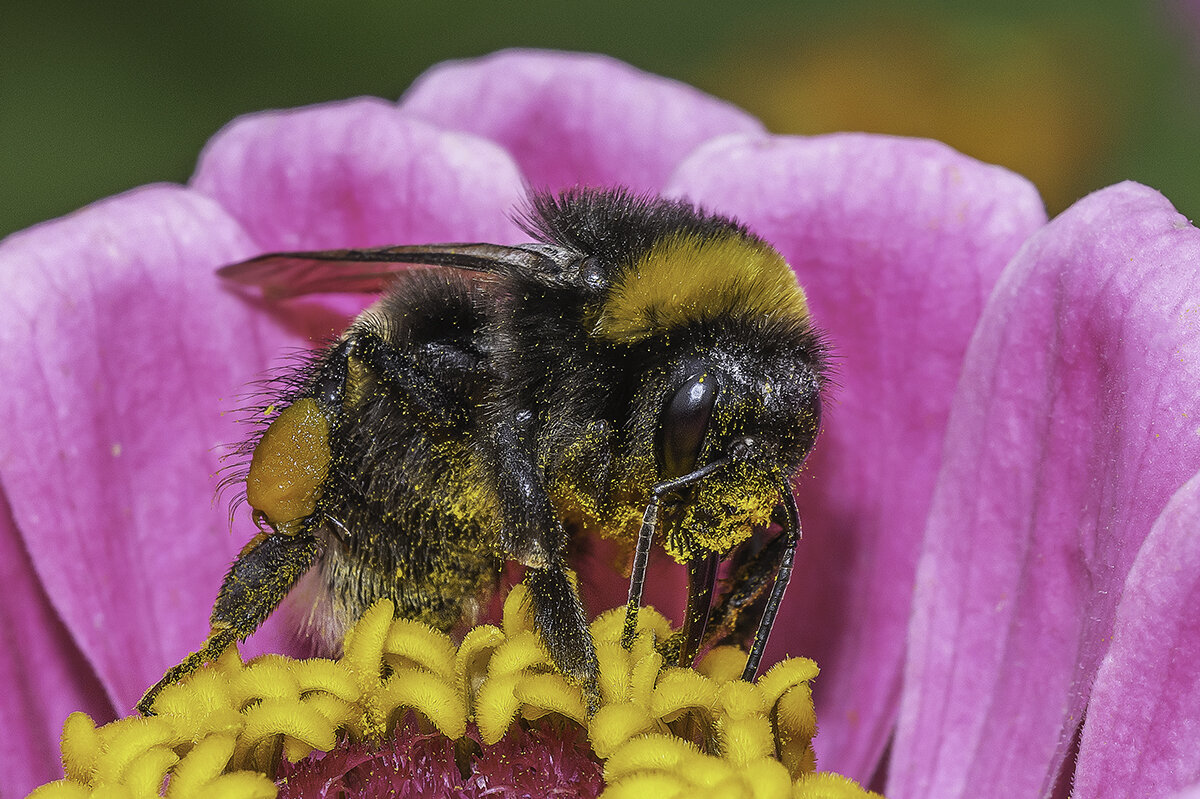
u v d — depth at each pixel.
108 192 0.22
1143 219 0.12
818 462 0.13
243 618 0.12
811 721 0.12
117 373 0.13
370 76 0.23
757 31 0.21
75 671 0.13
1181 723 0.11
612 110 0.14
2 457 0.12
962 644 0.12
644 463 0.11
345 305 0.13
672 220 0.12
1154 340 0.11
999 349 0.12
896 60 0.20
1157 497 0.11
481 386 0.12
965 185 0.13
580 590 0.12
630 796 0.11
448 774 0.12
